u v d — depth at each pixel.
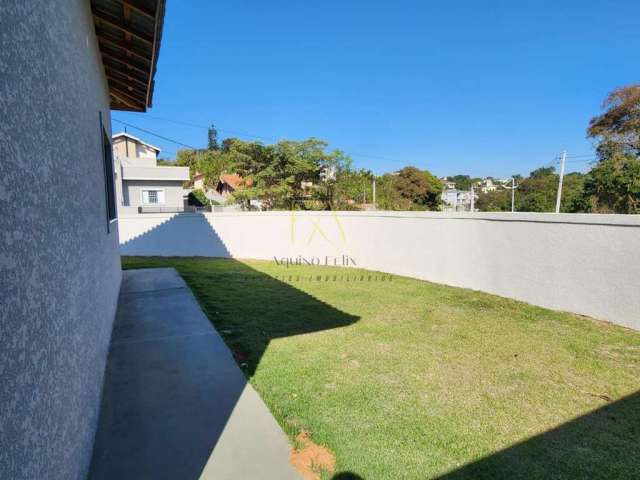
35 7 1.79
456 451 2.74
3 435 1.21
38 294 1.63
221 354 4.39
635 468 2.59
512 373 4.04
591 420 3.18
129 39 4.88
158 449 2.65
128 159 28.55
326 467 2.52
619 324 5.52
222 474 2.41
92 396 2.84
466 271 8.30
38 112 1.78
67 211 2.34
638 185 24.86
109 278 5.12
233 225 13.85
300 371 3.99
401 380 3.84
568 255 6.19
